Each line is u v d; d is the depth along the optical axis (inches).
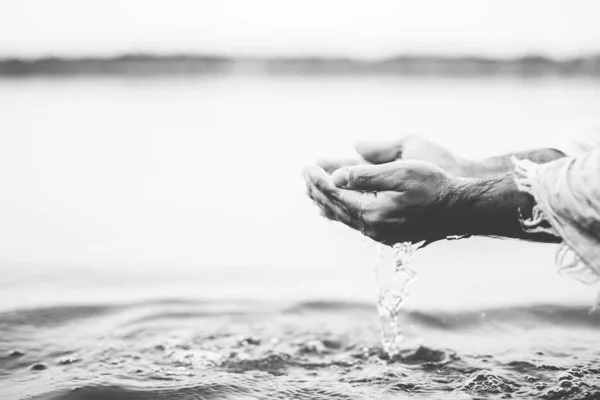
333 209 55.3
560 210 45.2
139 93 769.6
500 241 151.9
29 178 245.0
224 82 1082.1
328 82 1132.5
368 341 78.1
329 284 113.3
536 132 330.6
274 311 92.6
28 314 88.4
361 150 72.4
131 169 270.5
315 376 65.8
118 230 166.4
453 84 1028.5
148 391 60.1
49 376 64.3
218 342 77.2
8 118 447.2
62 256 137.9
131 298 100.7
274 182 242.1
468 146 277.0
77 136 371.2
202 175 257.8
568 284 108.3
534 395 59.4
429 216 50.7
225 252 143.5
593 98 602.2
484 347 74.7
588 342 75.9
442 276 118.2
